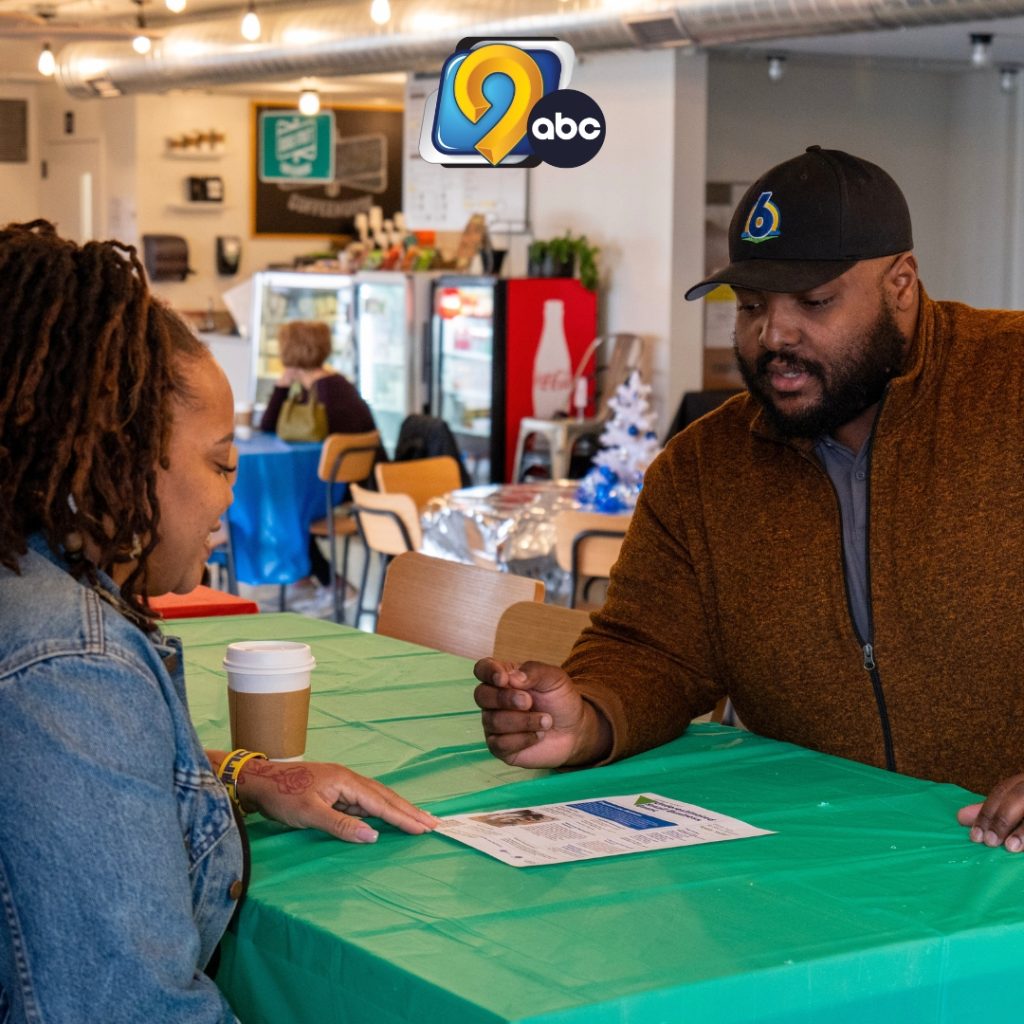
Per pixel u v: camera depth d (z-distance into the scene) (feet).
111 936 3.91
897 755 6.28
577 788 5.84
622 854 4.98
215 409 4.60
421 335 27.55
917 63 30.37
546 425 25.68
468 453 27.04
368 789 5.31
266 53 25.80
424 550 17.70
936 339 6.29
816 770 6.11
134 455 4.34
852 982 4.12
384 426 28.48
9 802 3.90
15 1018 3.95
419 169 31.58
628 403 17.19
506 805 5.60
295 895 4.58
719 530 6.63
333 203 41.81
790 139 30.50
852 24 18.28
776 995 4.01
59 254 4.30
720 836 5.18
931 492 6.11
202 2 29.07
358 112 41.27
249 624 9.33
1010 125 31.60
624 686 6.44
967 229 32.60
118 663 4.07
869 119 31.45
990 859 4.94
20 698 3.94
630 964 4.03
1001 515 6.00
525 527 16.60
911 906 4.50
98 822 3.92
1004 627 5.99
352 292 28.78
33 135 43.65
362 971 4.11
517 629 8.77
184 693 4.61
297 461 22.30
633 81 27.14
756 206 6.25
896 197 6.23
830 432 6.26
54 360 4.22
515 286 26.30
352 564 23.59
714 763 6.24
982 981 4.31
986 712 6.09
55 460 4.20
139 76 28.99
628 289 27.53
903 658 6.19
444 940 4.20
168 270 39.42
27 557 4.25
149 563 4.59
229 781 5.39
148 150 39.55
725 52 27.76
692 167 26.76
